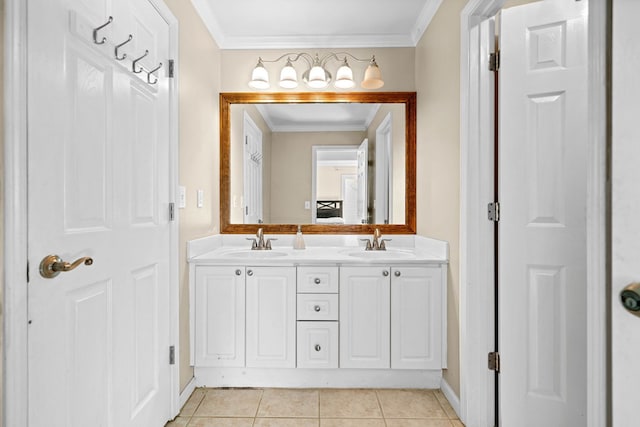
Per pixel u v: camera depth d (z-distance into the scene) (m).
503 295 1.59
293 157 2.62
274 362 2.00
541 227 1.52
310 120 2.62
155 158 1.59
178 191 1.81
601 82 0.74
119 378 1.30
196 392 2.00
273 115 2.62
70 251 1.04
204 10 2.17
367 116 2.60
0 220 0.84
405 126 2.55
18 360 0.86
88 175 1.13
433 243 2.12
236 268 2.00
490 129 1.63
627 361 0.65
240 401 1.90
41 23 0.93
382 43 2.55
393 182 2.56
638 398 0.65
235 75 2.59
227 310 2.00
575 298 1.48
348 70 2.41
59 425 1.00
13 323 0.85
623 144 0.66
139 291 1.46
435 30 2.13
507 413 1.59
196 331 2.00
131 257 1.39
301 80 2.58
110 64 1.24
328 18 2.33
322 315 2.00
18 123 0.86
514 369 1.57
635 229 0.65
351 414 1.78
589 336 0.80
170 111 1.75
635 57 0.65
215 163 2.49
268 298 2.00
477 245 1.65
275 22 2.38
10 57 0.84
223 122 2.57
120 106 1.31
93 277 1.15
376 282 1.99
